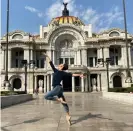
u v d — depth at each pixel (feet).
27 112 50.06
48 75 269.23
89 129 29.14
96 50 304.30
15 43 286.66
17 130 28.96
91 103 81.71
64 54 310.04
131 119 37.37
